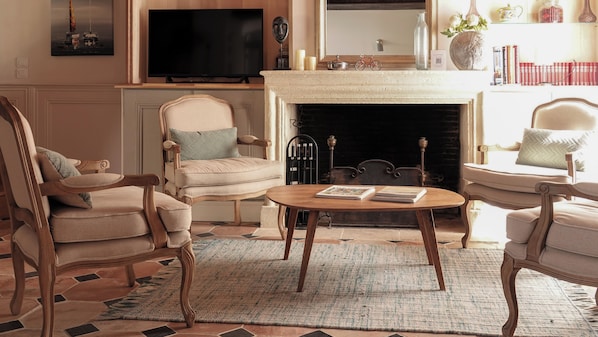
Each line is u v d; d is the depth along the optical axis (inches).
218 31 201.9
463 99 180.1
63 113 218.7
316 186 143.9
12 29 217.6
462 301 113.8
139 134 192.5
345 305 111.5
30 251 94.4
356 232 176.9
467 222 156.5
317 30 192.2
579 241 86.4
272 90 184.1
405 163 211.2
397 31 192.5
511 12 183.3
